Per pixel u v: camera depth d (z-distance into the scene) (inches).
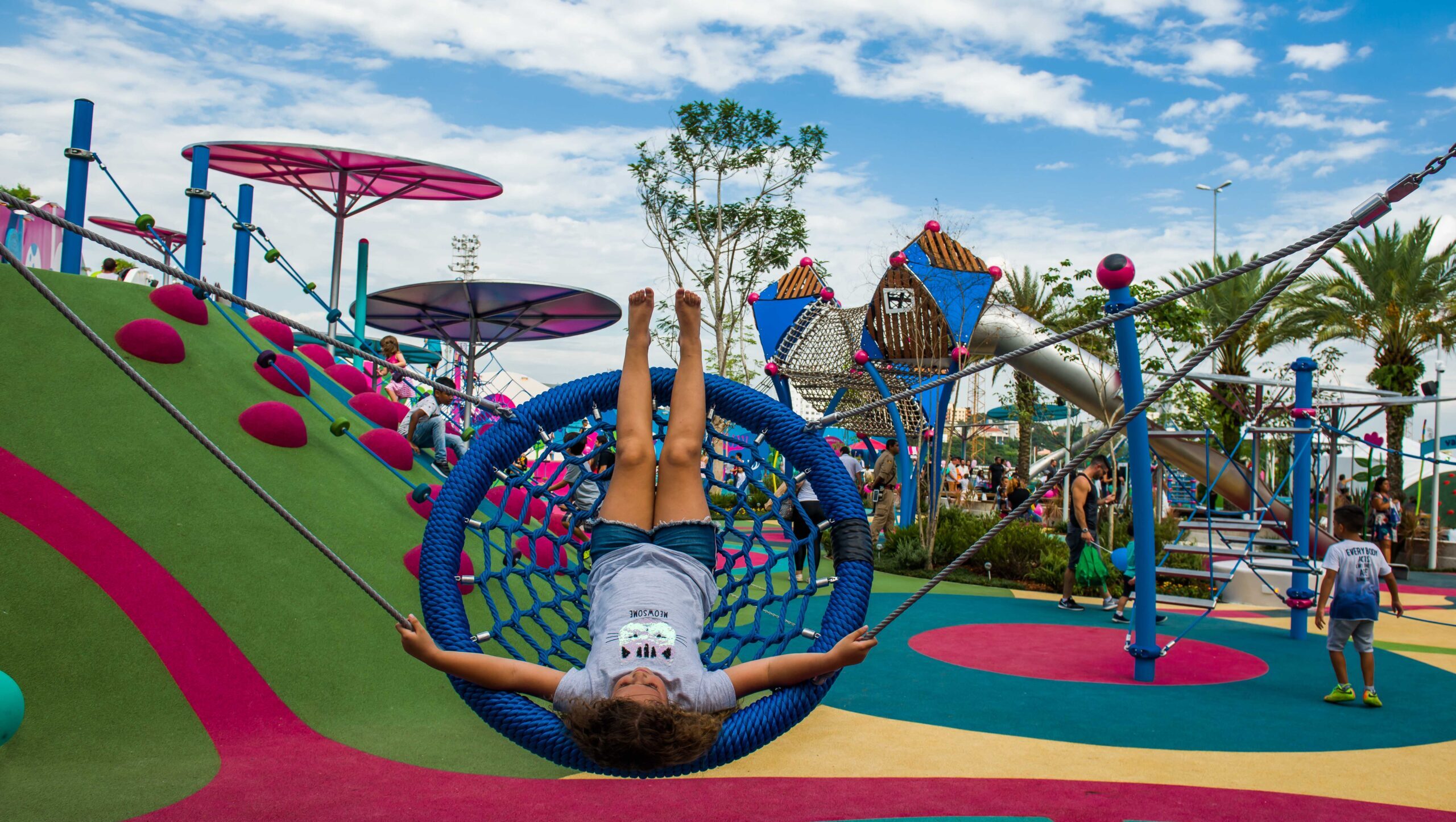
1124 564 386.3
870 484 631.8
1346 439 576.7
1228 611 446.0
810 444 160.6
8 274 272.1
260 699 196.1
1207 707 248.5
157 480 234.7
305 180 613.6
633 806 165.0
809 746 206.4
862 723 227.0
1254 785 183.8
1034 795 174.7
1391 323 936.3
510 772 180.9
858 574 150.4
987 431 1571.1
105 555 207.6
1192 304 971.9
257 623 211.9
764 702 136.3
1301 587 369.4
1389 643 369.4
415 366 815.7
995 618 397.1
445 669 134.9
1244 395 683.4
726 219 1031.6
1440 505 949.8
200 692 191.6
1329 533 486.6
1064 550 521.3
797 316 732.0
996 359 155.4
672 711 122.3
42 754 169.5
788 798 171.3
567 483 171.0
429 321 785.6
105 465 231.0
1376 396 625.6
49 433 231.6
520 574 157.9
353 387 398.0
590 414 168.1
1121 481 680.4
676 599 143.9
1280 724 232.7
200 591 211.6
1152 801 173.0
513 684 135.9
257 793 162.4
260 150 545.0
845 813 163.8
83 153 302.0
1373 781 188.5
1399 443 937.5
